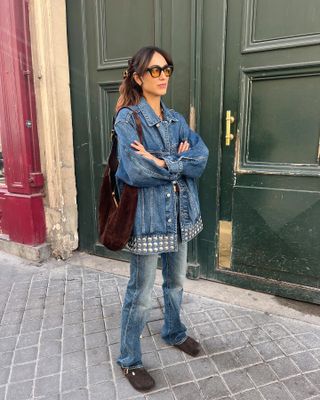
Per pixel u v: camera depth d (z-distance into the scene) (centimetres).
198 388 167
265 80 223
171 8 243
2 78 297
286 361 183
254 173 237
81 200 327
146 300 163
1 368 183
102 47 283
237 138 238
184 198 158
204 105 245
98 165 309
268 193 236
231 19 225
